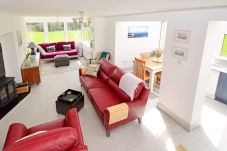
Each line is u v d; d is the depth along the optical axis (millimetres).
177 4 1925
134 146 2682
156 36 6711
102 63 4617
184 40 2828
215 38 2619
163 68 3430
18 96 4152
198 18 2537
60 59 6848
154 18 3498
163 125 3193
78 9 2824
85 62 7551
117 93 3445
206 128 3119
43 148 1410
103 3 1871
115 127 2908
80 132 2098
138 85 3006
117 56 6051
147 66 4559
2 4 2014
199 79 2729
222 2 1690
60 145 1479
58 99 3449
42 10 3096
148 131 3023
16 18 5051
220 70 3896
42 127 2375
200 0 1539
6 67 4461
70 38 8641
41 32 7957
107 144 2713
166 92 3449
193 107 2887
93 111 3646
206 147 2674
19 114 3518
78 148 1637
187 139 2844
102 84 4066
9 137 1973
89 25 6785
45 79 5504
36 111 3639
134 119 3096
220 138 2867
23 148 1365
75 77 5711
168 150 2611
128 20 4641
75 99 3479
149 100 4137
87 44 7852
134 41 6266
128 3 1859
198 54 2639
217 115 3525
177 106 3232
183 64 2941
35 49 6652
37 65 4988
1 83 3592
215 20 2307
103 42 6586
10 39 4371
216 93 4133
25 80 4836
